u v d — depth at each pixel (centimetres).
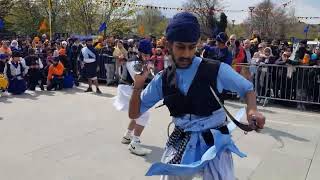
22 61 1014
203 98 224
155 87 238
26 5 3894
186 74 226
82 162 509
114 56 1183
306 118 799
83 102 904
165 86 232
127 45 1382
